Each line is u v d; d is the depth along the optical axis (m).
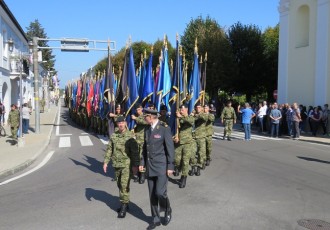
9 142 17.52
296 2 25.28
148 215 6.68
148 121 6.35
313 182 9.30
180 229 5.94
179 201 7.55
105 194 8.16
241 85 40.62
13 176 10.23
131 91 12.41
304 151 15.10
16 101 32.66
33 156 13.23
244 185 8.92
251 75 39.47
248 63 39.91
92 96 24.88
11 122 18.69
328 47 22.84
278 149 15.53
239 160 12.59
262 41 40.34
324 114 21.48
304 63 24.69
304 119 22.75
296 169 11.06
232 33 40.28
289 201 7.55
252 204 7.32
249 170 10.83
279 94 26.78
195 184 9.05
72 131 24.64
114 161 6.62
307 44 24.92
